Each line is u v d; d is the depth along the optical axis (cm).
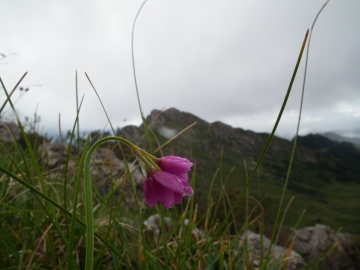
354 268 1273
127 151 673
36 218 280
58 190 361
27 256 240
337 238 1449
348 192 8912
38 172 175
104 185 570
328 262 1295
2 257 225
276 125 133
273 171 8931
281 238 940
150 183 154
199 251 258
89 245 101
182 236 281
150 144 236
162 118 10412
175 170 157
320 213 5728
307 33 116
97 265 245
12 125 713
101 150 746
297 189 8538
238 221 548
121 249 254
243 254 269
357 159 16488
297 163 13388
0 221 228
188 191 157
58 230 177
